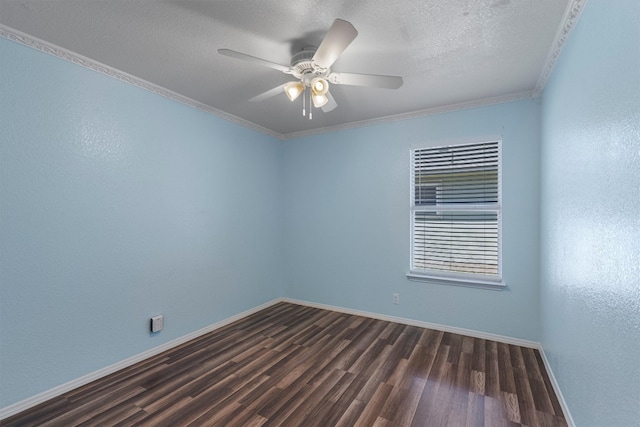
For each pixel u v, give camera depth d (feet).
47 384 6.41
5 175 5.85
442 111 10.15
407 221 10.91
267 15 5.44
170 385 7.04
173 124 9.05
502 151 9.34
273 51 6.68
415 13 5.39
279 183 13.61
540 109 8.77
